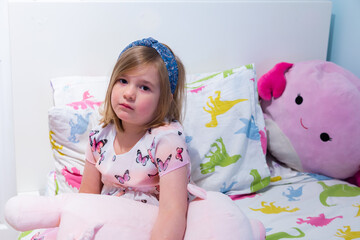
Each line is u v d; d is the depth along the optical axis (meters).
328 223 1.10
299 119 1.40
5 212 0.84
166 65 0.94
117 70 0.92
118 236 0.77
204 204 0.86
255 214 1.15
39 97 1.41
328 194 1.29
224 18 1.54
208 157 1.26
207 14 1.52
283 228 1.06
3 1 1.30
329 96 1.35
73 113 1.22
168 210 0.86
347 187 1.36
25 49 1.36
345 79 1.38
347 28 1.68
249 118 1.35
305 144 1.41
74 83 1.36
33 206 0.83
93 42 1.43
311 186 1.35
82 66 1.44
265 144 1.38
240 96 1.37
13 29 1.33
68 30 1.39
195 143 1.26
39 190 1.48
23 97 1.39
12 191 1.45
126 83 0.92
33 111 1.41
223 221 0.80
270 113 1.48
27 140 1.43
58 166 1.22
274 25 1.61
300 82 1.42
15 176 1.45
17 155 1.43
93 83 1.38
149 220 0.83
